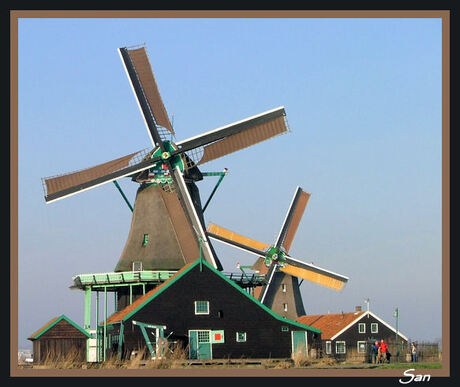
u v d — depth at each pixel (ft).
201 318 224.53
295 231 336.29
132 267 256.32
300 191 338.75
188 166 259.80
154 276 247.91
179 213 255.91
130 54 264.11
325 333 290.15
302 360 212.23
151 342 219.82
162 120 260.83
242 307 228.02
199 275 226.38
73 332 257.34
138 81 263.08
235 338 226.17
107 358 236.84
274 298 327.26
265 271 329.11
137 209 260.83
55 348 255.29
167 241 254.68
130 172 259.80
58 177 261.24
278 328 229.66
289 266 328.90
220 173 266.36
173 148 260.01
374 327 290.97
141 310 220.84
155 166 259.60
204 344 223.71
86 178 260.83
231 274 265.34
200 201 265.13
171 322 222.07
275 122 261.24
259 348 227.20
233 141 261.65
